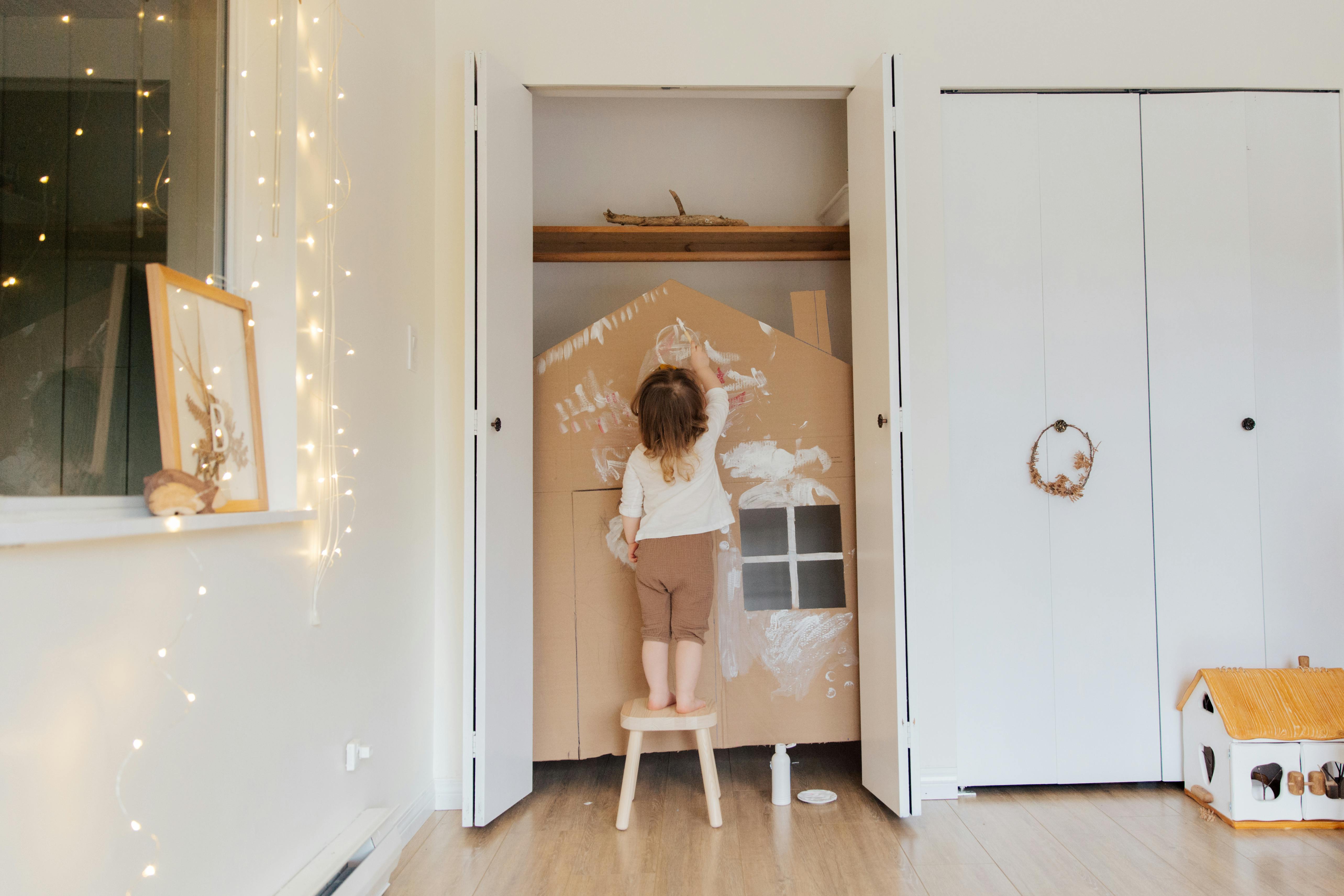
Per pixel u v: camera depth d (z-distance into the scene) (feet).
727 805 7.55
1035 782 7.88
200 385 4.15
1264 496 8.05
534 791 7.93
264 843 4.50
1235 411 8.08
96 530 3.10
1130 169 8.18
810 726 8.01
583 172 9.97
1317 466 8.08
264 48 5.08
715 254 9.17
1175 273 8.15
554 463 8.13
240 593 4.29
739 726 7.97
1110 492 8.05
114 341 3.84
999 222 8.13
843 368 8.34
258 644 4.47
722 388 7.88
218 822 4.06
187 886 3.80
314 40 5.38
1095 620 7.98
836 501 8.24
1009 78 8.09
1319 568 8.04
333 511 5.46
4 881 2.79
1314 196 8.20
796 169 10.04
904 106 8.07
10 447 3.20
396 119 6.86
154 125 4.17
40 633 2.96
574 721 7.97
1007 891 5.84
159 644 3.63
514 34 7.92
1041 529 8.01
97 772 3.23
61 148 3.52
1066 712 7.93
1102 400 8.08
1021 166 8.16
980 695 7.91
